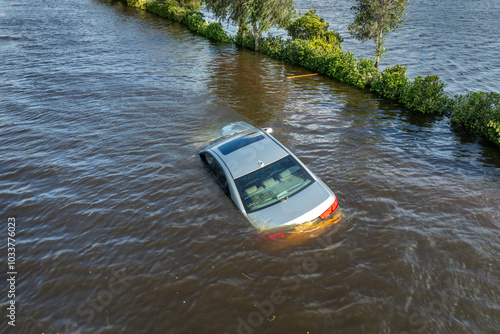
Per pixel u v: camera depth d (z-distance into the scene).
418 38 35.72
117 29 33.50
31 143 10.37
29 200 7.53
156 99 14.22
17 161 9.30
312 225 5.68
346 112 12.69
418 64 25.78
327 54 18.64
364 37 18.89
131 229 6.33
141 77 17.86
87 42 27.16
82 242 6.12
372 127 11.17
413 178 7.77
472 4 64.25
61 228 6.56
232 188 6.22
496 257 5.30
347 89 16.00
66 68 19.64
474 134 10.75
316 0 73.31
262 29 23.89
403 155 9.03
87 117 12.31
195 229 6.11
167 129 10.96
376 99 14.48
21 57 22.16
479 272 5.02
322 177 7.82
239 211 6.04
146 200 7.15
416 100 12.92
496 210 6.50
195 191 7.23
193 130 10.83
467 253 5.39
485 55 28.42
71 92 15.35
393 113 12.73
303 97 14.59
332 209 5.83
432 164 8.53
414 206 6.66
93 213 6.89
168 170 8.27
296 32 25.03
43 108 13.35
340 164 8.48
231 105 13.38
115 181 8.00
